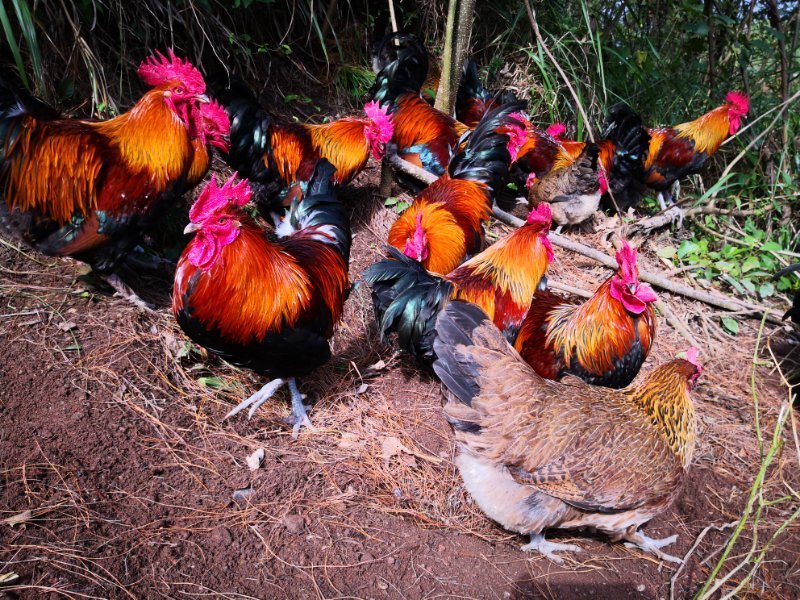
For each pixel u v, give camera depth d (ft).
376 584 2.82
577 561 3.23
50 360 3.45
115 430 3.22
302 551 2.90
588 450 2.97
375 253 5.17
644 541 3.34
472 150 5.03
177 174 3.76
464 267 3.93
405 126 5.70
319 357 3.44
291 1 6.31
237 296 3.01
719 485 3.89
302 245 3.61
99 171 3.56
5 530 2.58
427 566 2.98
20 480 2.81
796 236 6.33
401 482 3.44
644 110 7.71
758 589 3.23
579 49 7.30
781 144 6.95
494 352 3.06
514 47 7.46
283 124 4.93
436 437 3.81
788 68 6.91
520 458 2.96
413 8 7.20
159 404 3.47
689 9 6.49
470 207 4.73
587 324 3.67
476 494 3.13
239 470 3.25
